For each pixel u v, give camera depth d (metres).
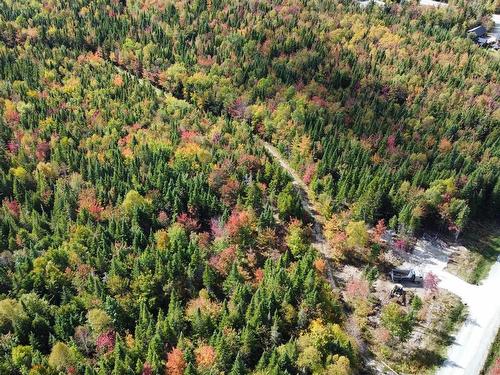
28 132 154.62
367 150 150.50
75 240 115.69
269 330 98.81
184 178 135.25
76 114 165.88
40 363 90.62
